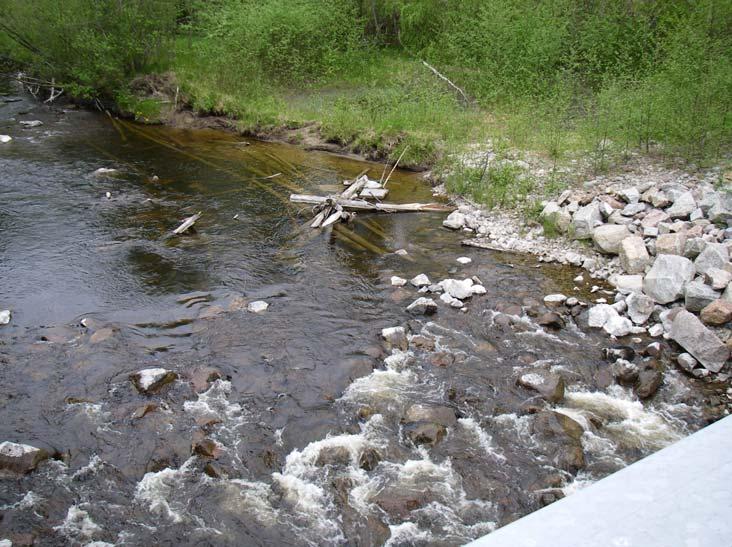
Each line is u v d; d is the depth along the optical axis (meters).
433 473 5.92
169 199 12.68
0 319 8.30
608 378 7.21
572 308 8.55
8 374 7.26
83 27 19.38
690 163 11.55
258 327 8.23
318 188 13.33
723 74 11.70
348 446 6.21
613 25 16.78
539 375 7.11
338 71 20.56
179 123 18.52
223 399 6.90
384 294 9.05
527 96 15.37
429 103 15.71
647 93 12.41
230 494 5.69
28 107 19.98
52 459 6.08
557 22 17.08
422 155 14.41
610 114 12.66
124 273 9.67
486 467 5.98
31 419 6.58
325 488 5.75
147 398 6.87
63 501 5.61
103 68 19.00
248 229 11.29
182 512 5.50
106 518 5.44
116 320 8.39
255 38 19.67
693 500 1.09
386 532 5.29
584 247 10.11
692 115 11.43
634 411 6.77
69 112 19.64
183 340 7.96
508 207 11.69
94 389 7.03
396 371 7.38
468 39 18.30
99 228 11.25
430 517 5.45
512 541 1.03
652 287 8.51
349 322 8.35
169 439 6.32
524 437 6.36
